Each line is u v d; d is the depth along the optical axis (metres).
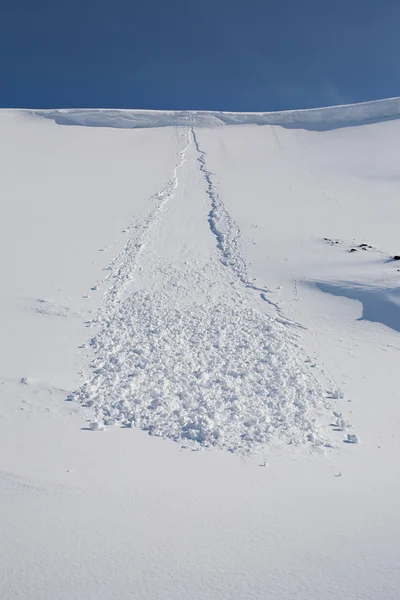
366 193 25.47
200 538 4.32
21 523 4.36
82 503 4.89
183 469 6.18
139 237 18.33
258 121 47.72
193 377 9.24
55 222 19.53
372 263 15.50
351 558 4.10
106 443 6.84
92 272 14.84
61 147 36.00
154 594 3.44
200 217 21.14
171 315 12.17
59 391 8.37
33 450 6.33
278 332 11.53
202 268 15.81
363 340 11.47
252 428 7.64
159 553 4.01
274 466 6.52
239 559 3.99
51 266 15.00
